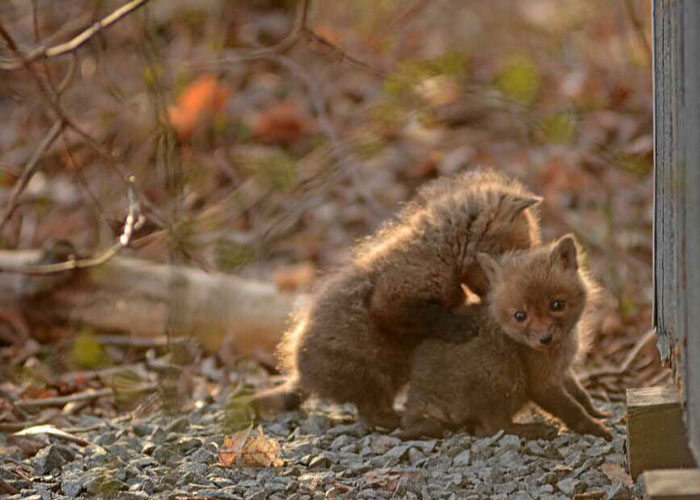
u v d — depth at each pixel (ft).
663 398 24.54
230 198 54.49
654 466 24.34
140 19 49.37
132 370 40.29
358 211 53.67
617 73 61.26
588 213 50.06
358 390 32.14
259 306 43.21
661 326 26.09
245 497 24.95
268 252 52.08
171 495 24.91
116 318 43.86
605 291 44.16
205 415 33.24
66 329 44.04
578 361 32.37
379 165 55.98
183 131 56.13
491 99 59.11
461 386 30.30
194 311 42.86
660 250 26.09
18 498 25.14
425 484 25.62
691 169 17.26
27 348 43.01
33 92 58.54
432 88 60.85
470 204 31.91
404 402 34.19
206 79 59.41
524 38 71.77
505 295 29.60
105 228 51.39
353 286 32.19
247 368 41.37
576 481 24.68
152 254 48.37
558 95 60.23
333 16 74.23
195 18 63.82
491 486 25.09
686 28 17.78
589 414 32.07
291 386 33.83
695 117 16.89
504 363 30.04
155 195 51.57
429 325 30.94
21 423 34.14
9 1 64.95
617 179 52.08
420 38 73.97
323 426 31.58
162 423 32.14
